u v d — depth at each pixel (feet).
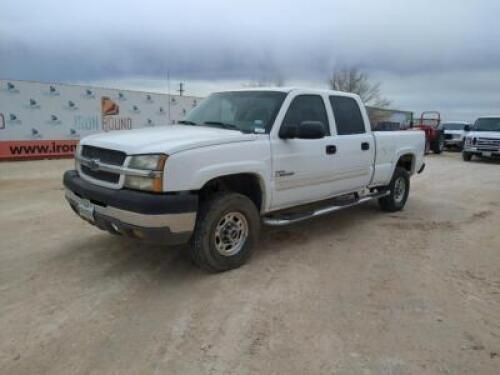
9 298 12.33
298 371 9.20
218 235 14.15
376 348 10.12
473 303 12.63
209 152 13.16
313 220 22.12
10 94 48.88
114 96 58.90
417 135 24.93
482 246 18.20
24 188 30.89
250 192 15.71
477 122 64.64
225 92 18.56
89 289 13.05
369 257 16.49
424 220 22.62
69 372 9.04
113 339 10.32
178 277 14.11
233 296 12.77
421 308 12.23
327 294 13.03
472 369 9.39
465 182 38.47
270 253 16.71
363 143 19.79
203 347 10.05
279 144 15.47
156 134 14.14
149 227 12.23
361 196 21.68
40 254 15.99
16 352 9.70
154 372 9.09
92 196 13.41
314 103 17.54
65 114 54.03
